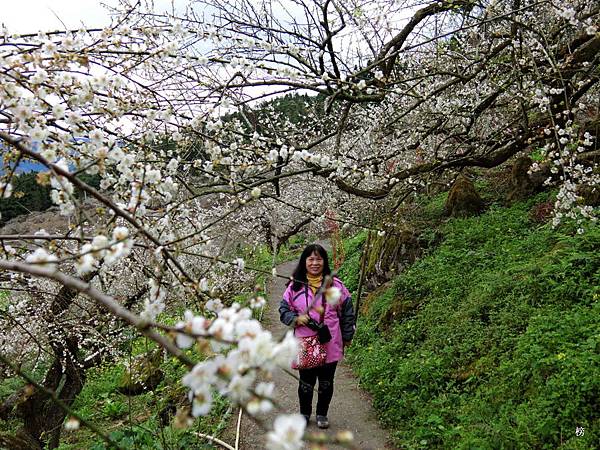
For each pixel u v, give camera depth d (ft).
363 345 21.80
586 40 17.56
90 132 7.61
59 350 16.14
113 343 17.97
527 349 13.10
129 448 13.96
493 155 19.86
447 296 19.49
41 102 7.43
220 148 11.09
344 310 13.85
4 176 6.32
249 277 32.81
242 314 4.19
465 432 11.73
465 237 23.86
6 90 7.07
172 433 14.79
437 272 21.94
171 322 20.68
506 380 12.80
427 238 26.12
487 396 12.75
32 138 6.78
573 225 18.67
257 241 37.60
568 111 15.35
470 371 14.60
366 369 18.38
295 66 13.58
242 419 15.84
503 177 30.22
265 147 13.25
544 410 10.80
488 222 24.31
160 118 10.16
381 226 26.13
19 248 8.93
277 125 22.57
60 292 14.83
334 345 13.53
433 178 28.30
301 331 13.28
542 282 15.93
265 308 32.65
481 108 18.62
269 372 3.72
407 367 16.21
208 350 3.87
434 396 14.57
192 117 11.46
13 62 7.30
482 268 20.29
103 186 7.93
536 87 17.38
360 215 32.45
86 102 8.36
